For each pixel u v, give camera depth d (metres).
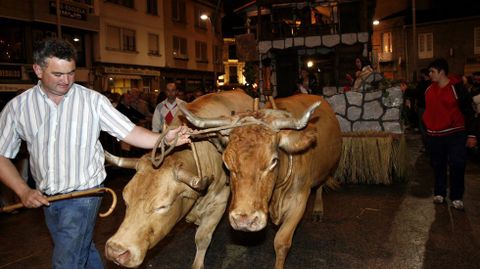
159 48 29.86
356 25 15.78
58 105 2.81
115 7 25.45
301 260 4.36
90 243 3.02
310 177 4.15
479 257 4.24
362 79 8.38
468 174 7.85
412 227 5.15
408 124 16.25
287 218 3.84
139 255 2.89
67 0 21.66
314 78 12.34
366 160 7.23
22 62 20.25
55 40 2.65
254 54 8.61
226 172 3.96
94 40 24.14
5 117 2.84
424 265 4.11
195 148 3.57
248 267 4.31
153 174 3.09
